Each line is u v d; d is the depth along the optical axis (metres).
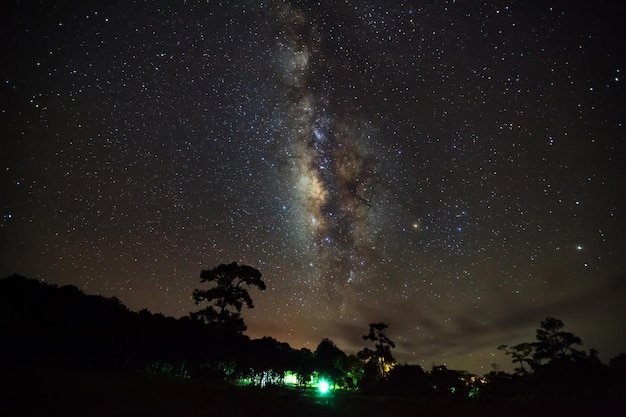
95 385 21.30
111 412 15.72
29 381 20.11
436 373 35.25
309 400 25.28
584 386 28.36
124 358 36.06
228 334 36.41
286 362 55.16
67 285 39.59
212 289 35.53
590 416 23.38
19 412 14.76
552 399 27.81
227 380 36.97
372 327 48.06
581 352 32.16
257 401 21.91
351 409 22.38
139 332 38.88
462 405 26.28
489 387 35.94
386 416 21.16
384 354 46.81
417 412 23.31
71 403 16.73
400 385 35.19
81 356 33.28
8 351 29.14
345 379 55.12
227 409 18.62
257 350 48.19
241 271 36.12
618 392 26.92
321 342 67.38
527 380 33.94
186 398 20.36
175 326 40.75
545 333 34.19
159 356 37.69
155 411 16.50
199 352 37.62
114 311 40.44
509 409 25.12
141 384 23.36
